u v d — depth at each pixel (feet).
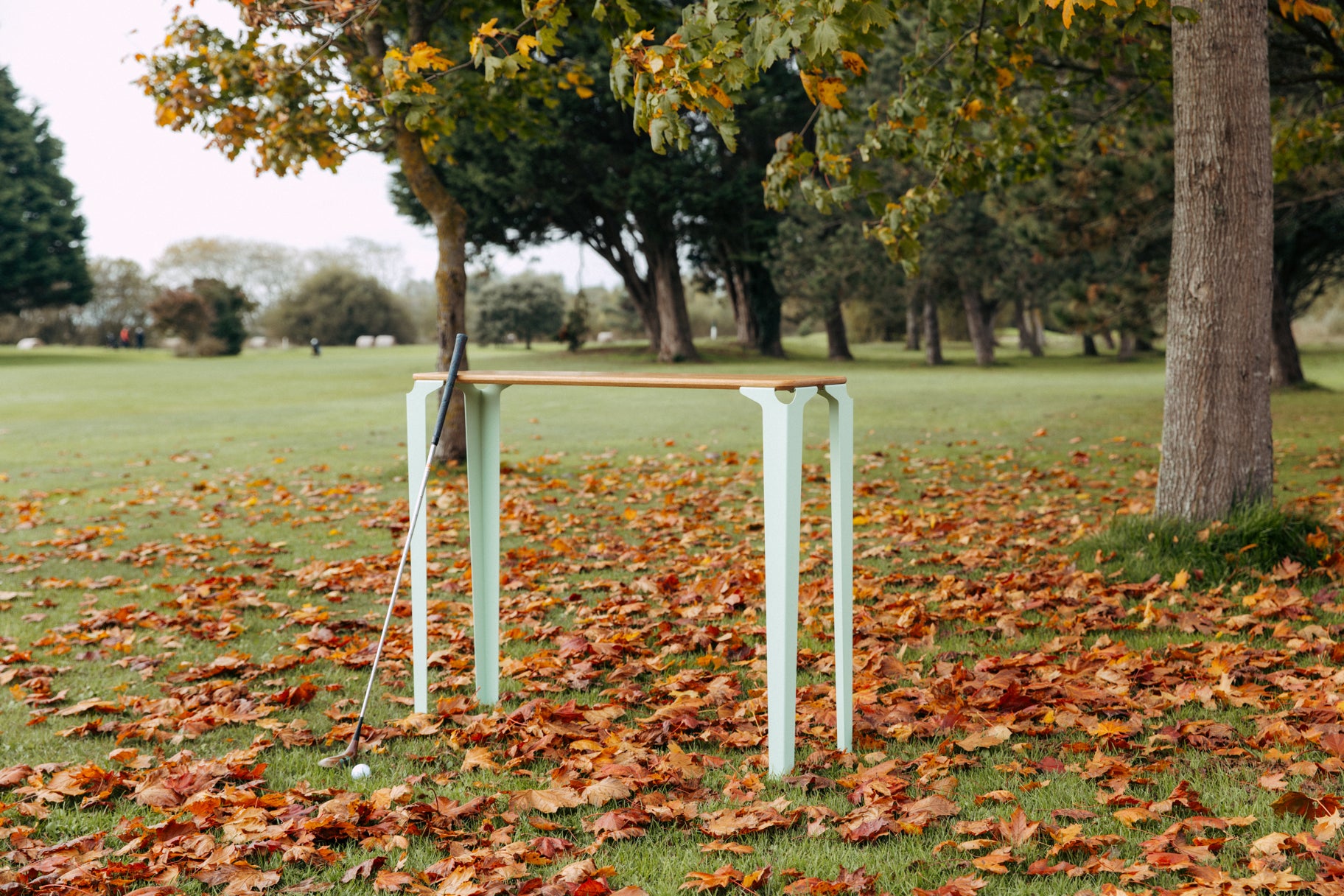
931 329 128.98
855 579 17.89
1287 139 31.14
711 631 14.71
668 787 9.74
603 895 7.68
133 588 19.02
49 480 35.35
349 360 144.56
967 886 7.60
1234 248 17.75
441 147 32.22
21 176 167.73
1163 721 10.99
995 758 10.25
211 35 29.27
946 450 37.73
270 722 11.78
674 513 25.49
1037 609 15.83
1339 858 7.80
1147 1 13.73
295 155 29.01
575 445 42.47
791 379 9.66
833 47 12.37
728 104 13.16
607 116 105.09
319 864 8.48
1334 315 191.11
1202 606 15.26
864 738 10.86
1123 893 7.35
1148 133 46.21
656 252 123.85
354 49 31.42
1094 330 55.52
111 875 8.23
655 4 28.99
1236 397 17.97
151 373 116.57
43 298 172.35
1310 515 18.16
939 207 22.25
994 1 17.03
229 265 260.83
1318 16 21.25
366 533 24.48
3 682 13.60
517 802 9.35
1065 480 28.76
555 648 14.58
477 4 31.45
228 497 31.01
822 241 113.19
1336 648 12.67
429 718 11.87
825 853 8.33
